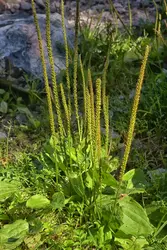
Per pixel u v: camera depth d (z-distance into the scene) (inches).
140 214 33.9
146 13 68.5
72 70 53.3
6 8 71.2
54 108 50.3
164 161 42.5
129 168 41.9
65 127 45.6
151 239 33.6
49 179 38.6
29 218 36.0
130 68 55.9
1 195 36.6
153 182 38.7
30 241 34.0
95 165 35.1
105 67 33.6
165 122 46.9
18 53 53.9
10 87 52.3
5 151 44.6
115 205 33.4
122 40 60.5
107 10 72.2
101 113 48.5
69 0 76.1
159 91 49.8
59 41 57.0
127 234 33.5
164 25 64.2
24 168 40.7
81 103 50.9
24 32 55.6
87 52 53.2
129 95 51.4
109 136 44.9
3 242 33.5
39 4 72.6
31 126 48.1
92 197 35.8
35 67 53.6
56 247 33.8
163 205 35.4
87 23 63.4
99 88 30.5
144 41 59.3
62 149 37.9
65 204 36.9
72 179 36.7
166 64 56.5
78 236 34.2
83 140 38.4
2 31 55.4
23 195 38.2
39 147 44.8
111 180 35.3
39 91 52.7
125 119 47.9
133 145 45.0
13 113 50.1
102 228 34.1
